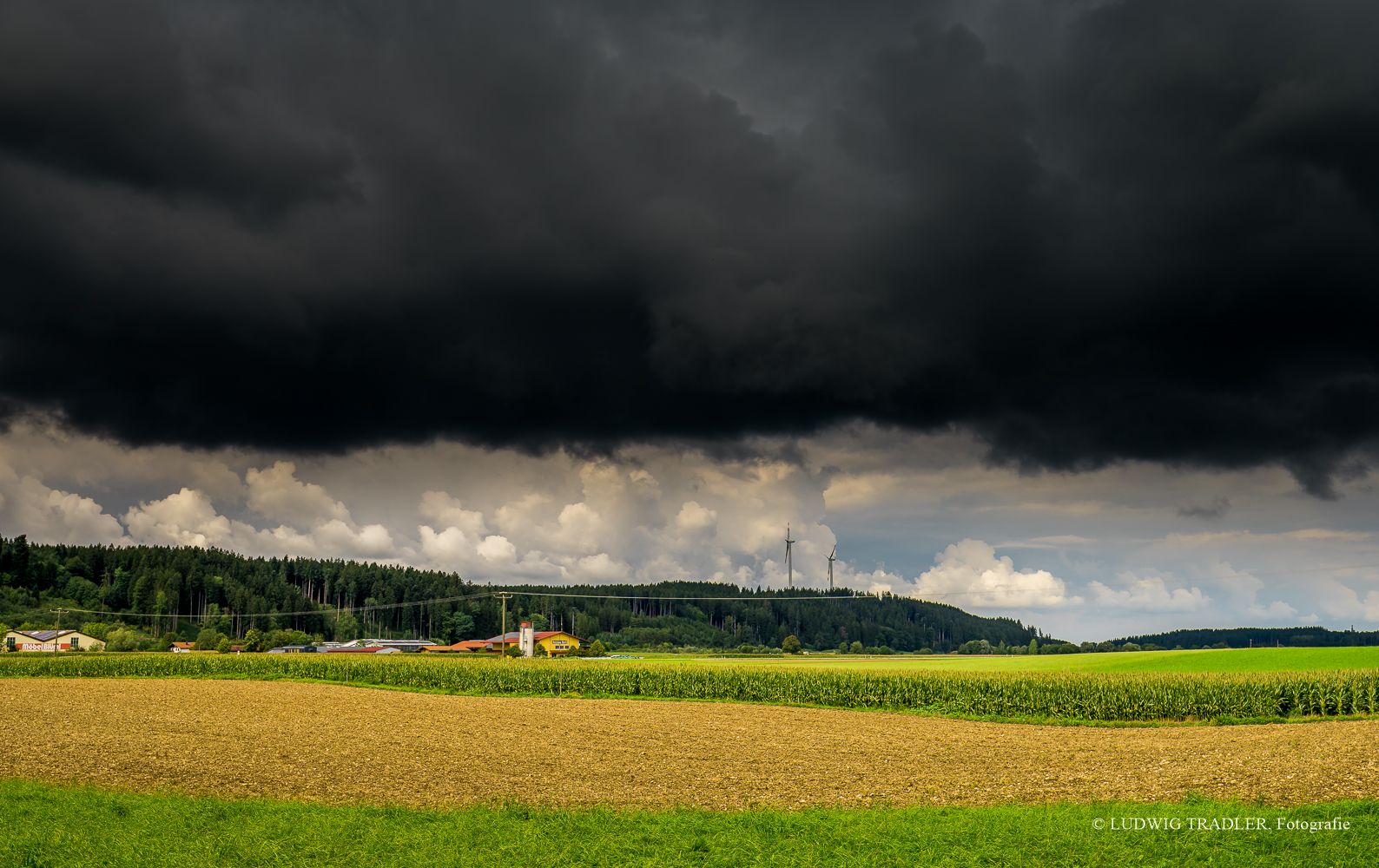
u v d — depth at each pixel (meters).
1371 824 14.66
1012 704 48.16
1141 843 13.77
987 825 15.29
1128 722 43.78
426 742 31.77
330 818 16.17
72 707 44.03
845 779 24.11
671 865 12.98
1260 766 24.00
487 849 13.82
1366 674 47.69
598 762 27.19
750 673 56.31
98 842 14.03
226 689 57.91
